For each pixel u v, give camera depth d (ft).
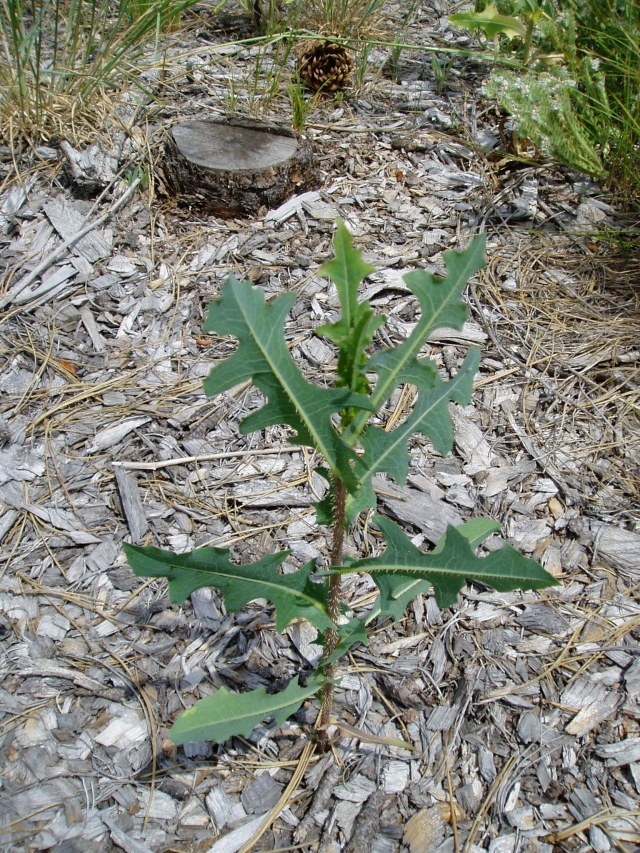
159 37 4.17
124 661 2.00
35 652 2.01
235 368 1.27
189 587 1.48
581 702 1.97
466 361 1.59
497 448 2.53
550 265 3.15
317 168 3.43
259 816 1.76
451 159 3.66
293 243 3.19
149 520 2.29
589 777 1.85
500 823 1.77
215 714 1.53
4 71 3.57
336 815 1.77
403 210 3.37
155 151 3.39
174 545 2.23
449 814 1.78
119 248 3.13
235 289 1.22
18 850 1.68
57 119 3.35
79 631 2.06
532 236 3.28
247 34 4.41
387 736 1.90
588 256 3.18
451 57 4.31
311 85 4.01
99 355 2.75
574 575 2.23
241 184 3.18
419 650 2.06
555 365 2.77
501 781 1.83
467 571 1.41
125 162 3.34
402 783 1.83
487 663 2.03
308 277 3.04
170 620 2.08
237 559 2.20
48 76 3.57
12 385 2.62
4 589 2.13
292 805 1.79
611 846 1.74
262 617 2.10
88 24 3.97
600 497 2.40
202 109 3.69
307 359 2.76
